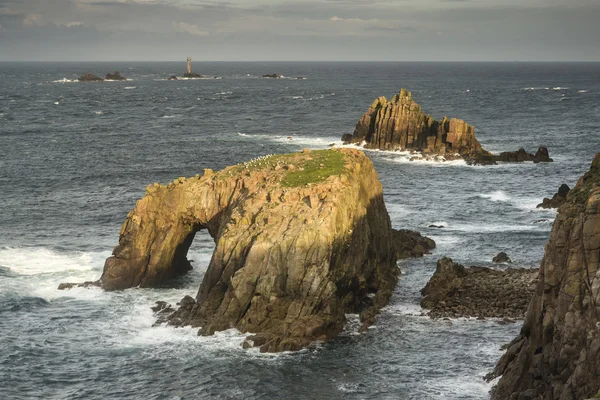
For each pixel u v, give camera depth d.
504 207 96.12
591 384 31.31
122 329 53.12
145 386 45.19
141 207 62.56
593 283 33.62
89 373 46.88
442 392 43.44
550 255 37.69
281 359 48.09
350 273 56.28
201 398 43.69
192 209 62.38
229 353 48.84
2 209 92.38
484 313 55.22
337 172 60.59
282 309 52.03
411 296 59.81
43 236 79.12
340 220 55.44
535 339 38.75
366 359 48.12
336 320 52.44
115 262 61.59
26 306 57.41
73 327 53.59
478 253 73.06
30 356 49.09
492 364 47.03
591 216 35.09
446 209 94.69
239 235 55.41
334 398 43.25
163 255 61.97
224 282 54.53
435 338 51.16
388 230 66.44
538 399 35.59
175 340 50.94
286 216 55.12
